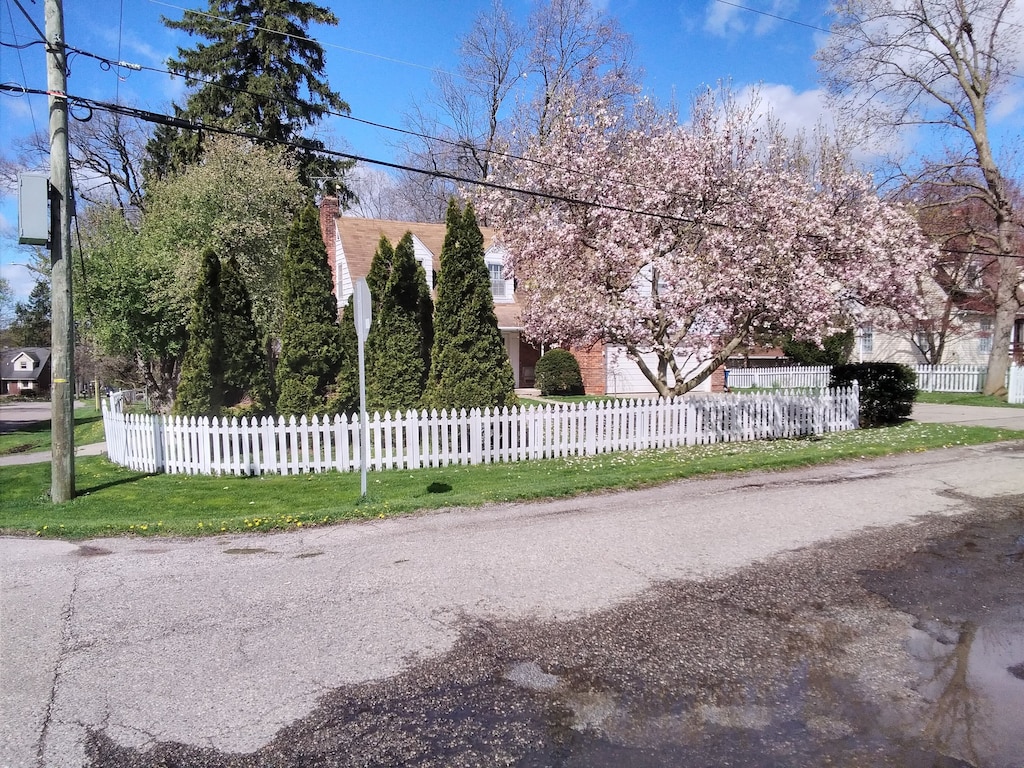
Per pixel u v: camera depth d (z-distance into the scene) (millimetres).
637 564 5695
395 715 3398
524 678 3771
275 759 3035
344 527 7129
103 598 5070
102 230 21266
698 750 3068
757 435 13859
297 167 25125
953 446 12320
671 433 12820
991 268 27969
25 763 3000
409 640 4262
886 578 5371
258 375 13125
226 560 6016
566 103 21328
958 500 8078
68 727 3297
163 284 18391
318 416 12711
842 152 19469
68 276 8758
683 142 13078
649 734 3209
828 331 12391
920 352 31375
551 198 12664
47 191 8445
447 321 12016
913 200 22859
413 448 10742
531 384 25625
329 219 24844
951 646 4164
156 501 8719
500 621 4543
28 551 6391
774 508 7684
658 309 12508
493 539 6500
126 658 4043
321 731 3256
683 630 4391
